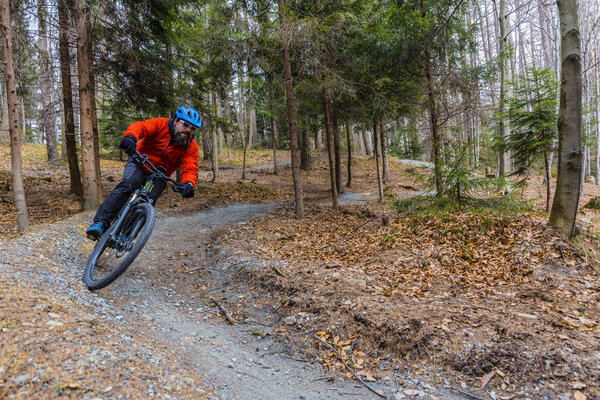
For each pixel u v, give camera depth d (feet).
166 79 40.45
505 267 18.93
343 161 98.84
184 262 22.67
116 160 88.17
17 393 6.18
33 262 12.75
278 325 14.29
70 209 37.27
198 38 34.45
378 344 12.48
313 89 39.50
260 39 34.01
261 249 23.86
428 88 36.83
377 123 48.39
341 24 35.70
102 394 6.86
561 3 20.93
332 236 30.37
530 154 36.32
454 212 27.27
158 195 12.69
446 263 20.38
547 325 12.48
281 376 11.12
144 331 11.62
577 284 16.60
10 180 52.44
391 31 34.06
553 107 34.22
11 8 27.43
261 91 44.37
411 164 95.40
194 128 12.25
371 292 15.87
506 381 10.24
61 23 30.68
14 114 24.63
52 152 76.43
